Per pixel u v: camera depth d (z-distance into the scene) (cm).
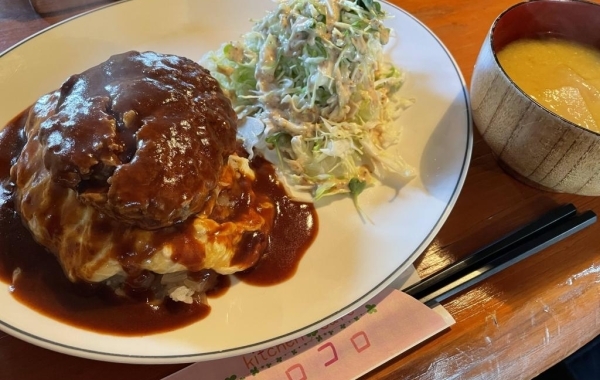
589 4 33
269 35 36
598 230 33
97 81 28
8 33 38
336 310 26
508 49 34
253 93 37
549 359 28
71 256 25
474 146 36
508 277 30
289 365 25
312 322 26
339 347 26
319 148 35
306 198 33
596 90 31
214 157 27
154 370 25
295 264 29
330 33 35
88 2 42
